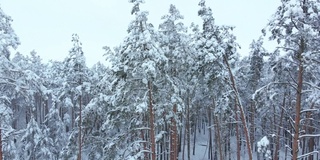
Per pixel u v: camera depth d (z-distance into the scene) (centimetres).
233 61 1938
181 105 1900
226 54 1958
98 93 2347
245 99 3111
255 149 3888
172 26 2145
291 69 1434
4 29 1534
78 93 2319
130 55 1641
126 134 1953
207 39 1942
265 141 1369
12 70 1532
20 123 4284
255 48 3069
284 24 1238
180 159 3678
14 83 1547
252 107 3288
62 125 3566
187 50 2212
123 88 1748
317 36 1195
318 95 1301
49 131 3512
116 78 1758
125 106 1859
